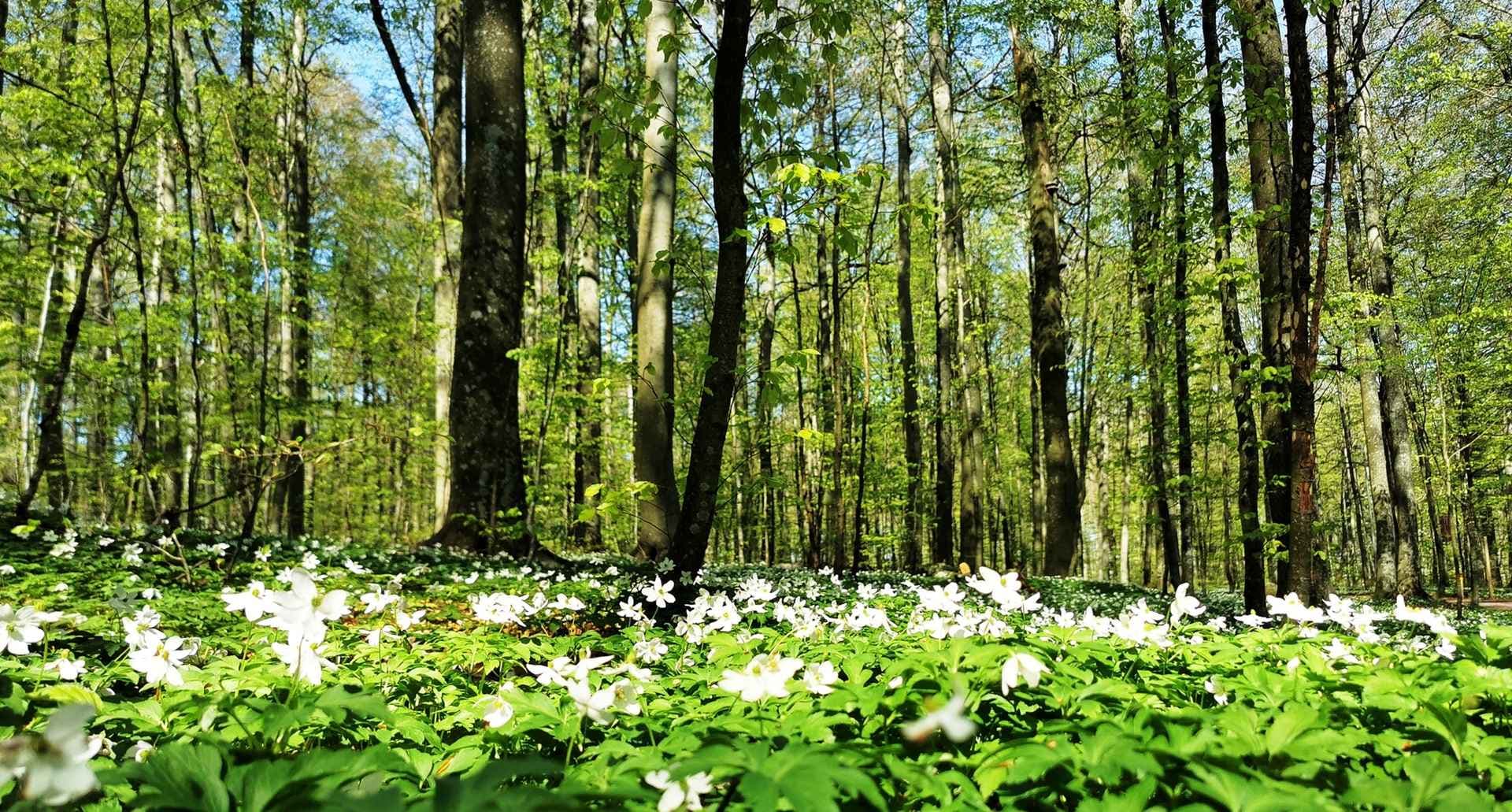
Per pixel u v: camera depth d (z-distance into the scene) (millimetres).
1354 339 19172
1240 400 9516
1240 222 10039
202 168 14383
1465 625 9289
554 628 5758
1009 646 2814
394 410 22188
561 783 2303
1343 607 3879
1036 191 16062
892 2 19578
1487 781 2145
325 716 2705
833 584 10453
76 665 3041
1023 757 1978
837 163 6664
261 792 1745
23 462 13852
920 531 22156
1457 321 19344
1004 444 35375
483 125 11367
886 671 2893
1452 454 17344
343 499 30109
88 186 12062
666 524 13094
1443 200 21141
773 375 6898
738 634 4078
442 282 17562
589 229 18625
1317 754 2080
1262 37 10172
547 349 11664
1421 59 17734
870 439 23594
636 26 16047
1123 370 19875
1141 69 11891
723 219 6918
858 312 23766
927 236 22328
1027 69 15844
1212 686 2887
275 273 17688
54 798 1525
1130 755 1921
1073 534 16156
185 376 14703
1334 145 8000
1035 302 16438
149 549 8492
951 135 20906
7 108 11555
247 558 8977
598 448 18438
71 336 9211
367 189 27766
